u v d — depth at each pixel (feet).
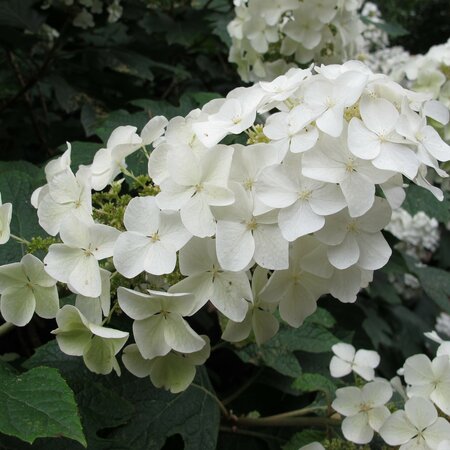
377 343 2.21
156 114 1.63
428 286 2.28
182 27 2.51
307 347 1.51
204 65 2.59
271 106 0.96
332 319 1.57
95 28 2.63
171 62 2.77
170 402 1.20
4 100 2.62
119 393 1.15
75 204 0.94
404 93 0.93
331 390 1.39
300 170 0.86
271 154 0.86
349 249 0.88
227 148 0.87
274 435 1.45
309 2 1.89
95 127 1.90
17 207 1.18
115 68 2.43
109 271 0.90
